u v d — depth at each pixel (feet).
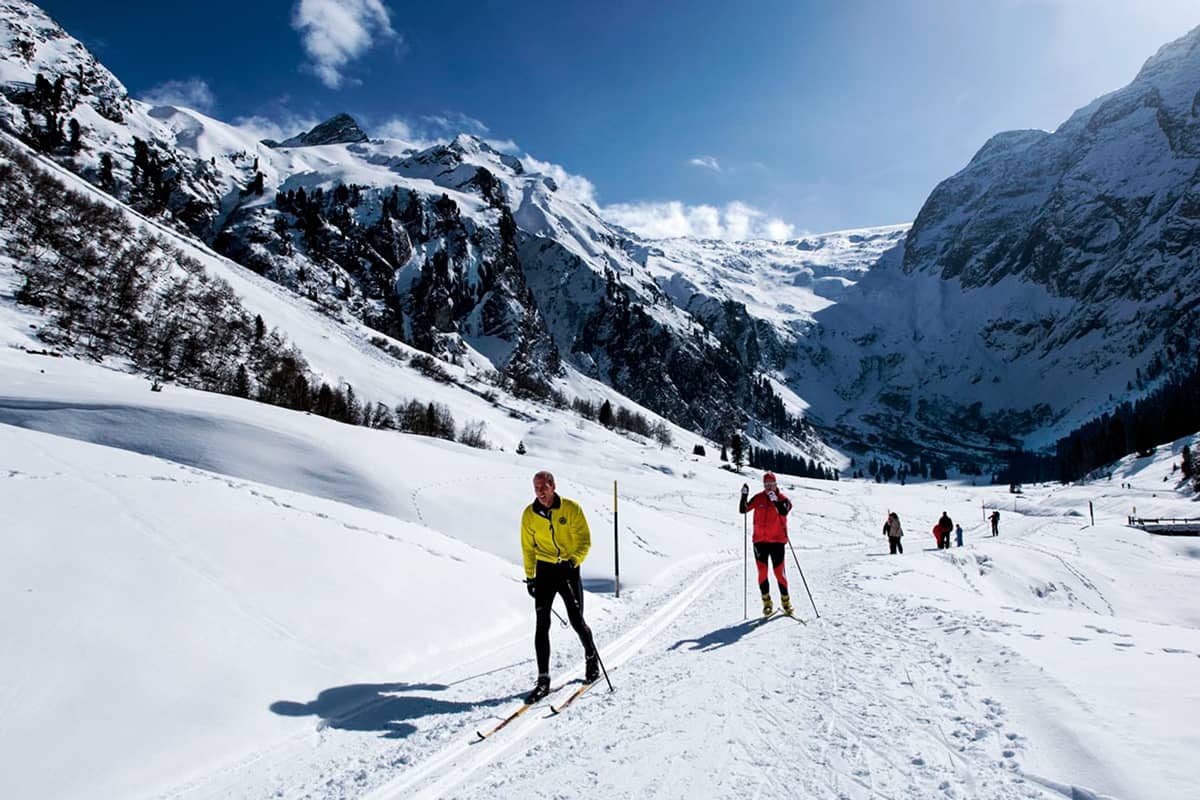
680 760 15.17
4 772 13.56
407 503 63.93
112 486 26.84
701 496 240.73
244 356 368.27
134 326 310.04
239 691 19.06
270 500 33.01
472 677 24.88
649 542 78.23
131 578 21.33
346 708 20.53
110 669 17.47
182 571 23.00
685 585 56.65
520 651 29.32
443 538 41.37
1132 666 19.36
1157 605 111.34
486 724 18.86
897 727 16.55
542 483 22.31
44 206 366.22
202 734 16.92
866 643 26.50
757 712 18.37
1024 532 184.75
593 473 258.16
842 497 335.67
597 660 22.59
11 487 23.71
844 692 19.83
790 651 25.79
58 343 255.09
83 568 20.62
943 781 13.17
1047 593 99.45
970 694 18.57
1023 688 18.21
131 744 15.69
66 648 17.40
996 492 456.45
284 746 17.67
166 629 19.94
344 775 15.92
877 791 12.98
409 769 16.01
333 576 27.81
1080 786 11.83
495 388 615.98
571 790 13.89
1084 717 15.11
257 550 26.71
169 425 71.36
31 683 15.92
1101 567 130.00
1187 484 290.97
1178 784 11.03
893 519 102.06
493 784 14.64
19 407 76.02
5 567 19.12
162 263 410.31
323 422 84.89
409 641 26.30
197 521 26.61
